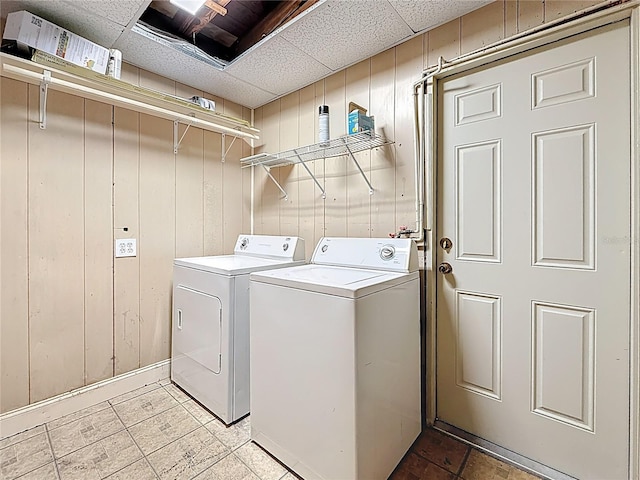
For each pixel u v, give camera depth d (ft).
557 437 4.76
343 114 7.29
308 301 4.57
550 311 4.81
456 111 5.67
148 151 7.38
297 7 5.90
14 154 5.62
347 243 6.49
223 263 6.73
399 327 5.07
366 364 4.24
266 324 5.20
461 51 5.55
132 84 6.72
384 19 5.62
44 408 5.91
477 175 5.45
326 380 4.35
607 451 4.38
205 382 6.37
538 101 4.85
